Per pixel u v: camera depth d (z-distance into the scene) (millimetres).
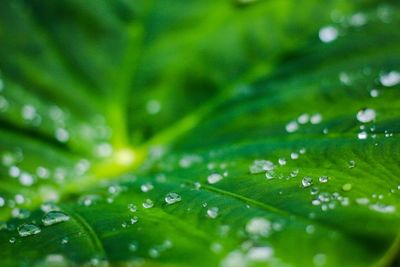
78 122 303
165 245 207
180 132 304
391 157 235
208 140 293
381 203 213
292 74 307
